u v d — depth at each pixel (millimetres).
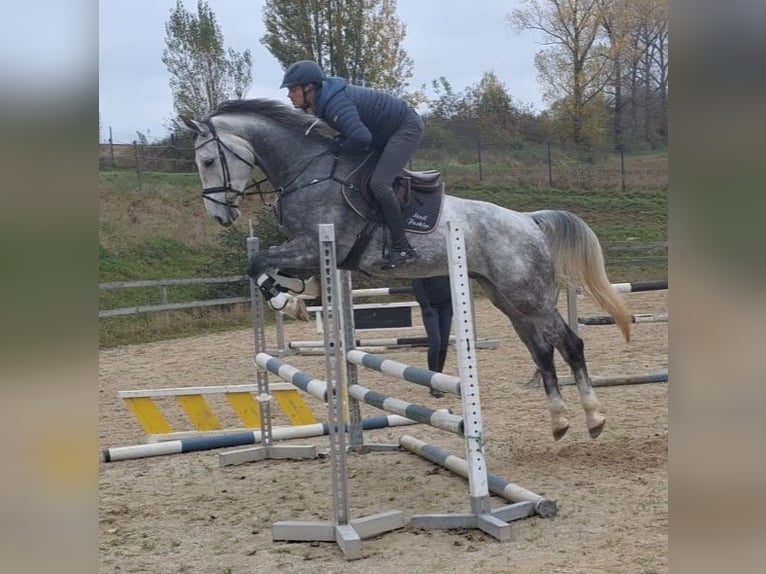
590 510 4008
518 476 4738
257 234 17688
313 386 4191
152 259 18312
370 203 4742
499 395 7668
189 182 22453
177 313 15969
